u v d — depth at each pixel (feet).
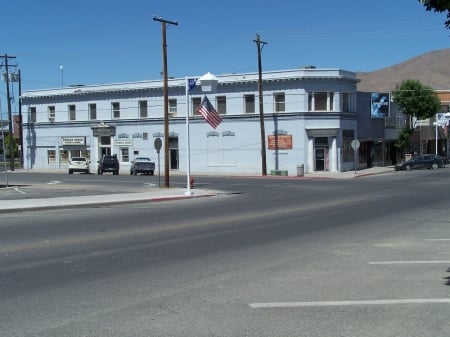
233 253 34.22
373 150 187.62
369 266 29.76
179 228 46.85
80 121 200.85
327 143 162.20
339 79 160.97
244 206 68.59
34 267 30.12
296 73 159.22
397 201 71.20
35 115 214.69
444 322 19.80
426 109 202.49
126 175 164.25
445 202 69.10
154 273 28.35
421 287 24.97
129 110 190.08
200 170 177.17
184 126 179.32
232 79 168.35
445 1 23.31
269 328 19.12
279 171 155.33
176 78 179.63
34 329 19.16
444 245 36.83
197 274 28.04
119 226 48.83
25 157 217.77
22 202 72.43
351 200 73.97
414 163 170.91
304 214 57.47
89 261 31.78
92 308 21.76
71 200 75.66
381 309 21.44
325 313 20.90
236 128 169.68
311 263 30.73
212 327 19.24
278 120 162.91
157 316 20.57
